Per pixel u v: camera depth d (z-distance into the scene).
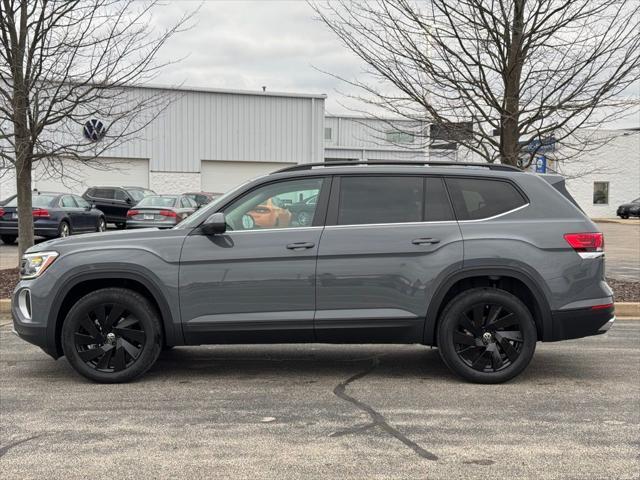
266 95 32.47
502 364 5.73
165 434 4.49
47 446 4.27
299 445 4.28
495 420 4.79
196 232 5.70
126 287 5.84
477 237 5.64
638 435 4.48
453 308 5.64
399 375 6.08
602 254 5.75
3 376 6.05
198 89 31.30
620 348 7.29
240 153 32.31
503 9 9.26
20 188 11.25
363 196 5.80
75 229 19.86
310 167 6.00
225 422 4.75
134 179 30.78
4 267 13.77
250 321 5.60
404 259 5.62
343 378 5.98
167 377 6.01
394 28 9.68
